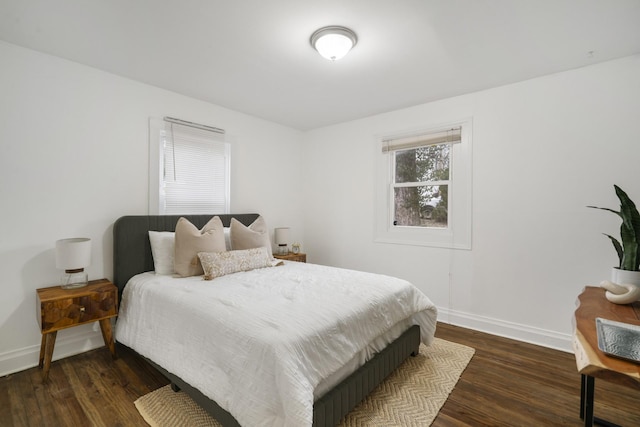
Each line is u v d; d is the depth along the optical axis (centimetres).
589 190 243
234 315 161
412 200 351
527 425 163
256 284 221
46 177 229
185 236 254
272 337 139
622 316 134
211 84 284
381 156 369
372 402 183
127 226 259
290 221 432
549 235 261
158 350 192
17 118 216
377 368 185
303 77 268
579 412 173
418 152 347
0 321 210
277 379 127
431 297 329
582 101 246
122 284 254
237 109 355
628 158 228
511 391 195
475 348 257
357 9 174
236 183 362
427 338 245
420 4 170
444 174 328
